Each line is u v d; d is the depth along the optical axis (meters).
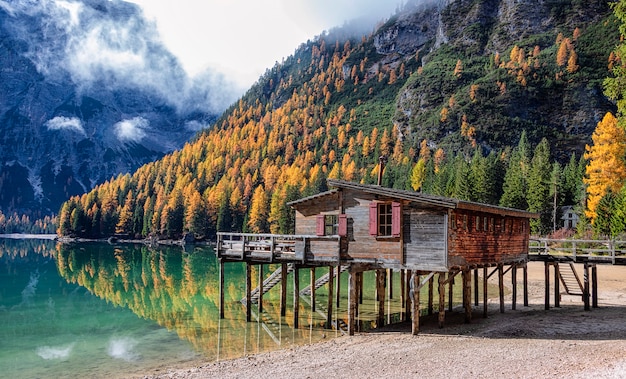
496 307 33.84
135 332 29.55
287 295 41.81
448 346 21.92
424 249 24.64
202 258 90.00
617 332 23.03
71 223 187.12
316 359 20.89
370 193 26.44
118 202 197.62
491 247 29.16
